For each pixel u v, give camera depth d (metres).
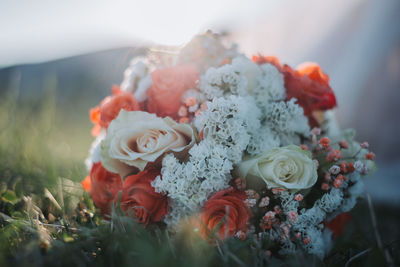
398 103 0.96
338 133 0.49
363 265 0.34
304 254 0.33
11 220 0.34
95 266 0.29
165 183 0.35
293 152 0.36
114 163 0.37
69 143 0.79
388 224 0.57
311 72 0.47
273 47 1.14
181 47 0.45
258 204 0.36
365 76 1.01
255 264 0.30
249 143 0.38
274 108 0.40
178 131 0.37
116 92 0.48
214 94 0.39
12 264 0.27
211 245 0.31
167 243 0.31
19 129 0.64
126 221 0.32
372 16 1.00
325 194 0.37
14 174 0.51
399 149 0.96
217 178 0.35
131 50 0.52
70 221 0.38
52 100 0.72
